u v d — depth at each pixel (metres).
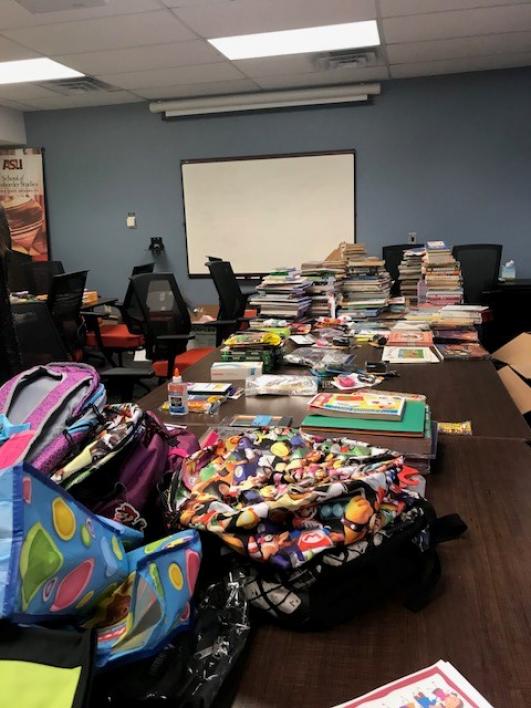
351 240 5.73
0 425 1.01
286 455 1.18
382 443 1.40
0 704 0.60
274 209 5.82
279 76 5.02
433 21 3.78
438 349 2.55
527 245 5.39
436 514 1.17
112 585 0.76
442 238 5.55
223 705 0.78
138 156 6.00
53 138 6.13
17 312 2.32
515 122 5.18
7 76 4.73
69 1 3.22
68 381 1.17
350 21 3.72
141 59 4.36
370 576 0.95
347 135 5.53
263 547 0.91
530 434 1.60
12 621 0.64
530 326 4.98
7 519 0.65
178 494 1.05
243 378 2.19
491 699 0.76
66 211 6.27
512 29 3.98
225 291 4.43
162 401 1.97
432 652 0.85
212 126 5.79
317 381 2.12
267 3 3.36
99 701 0.72
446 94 5.25
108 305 5.37
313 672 0.83
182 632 0.82
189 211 6.01
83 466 0.97
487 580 1.01
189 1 3.30
